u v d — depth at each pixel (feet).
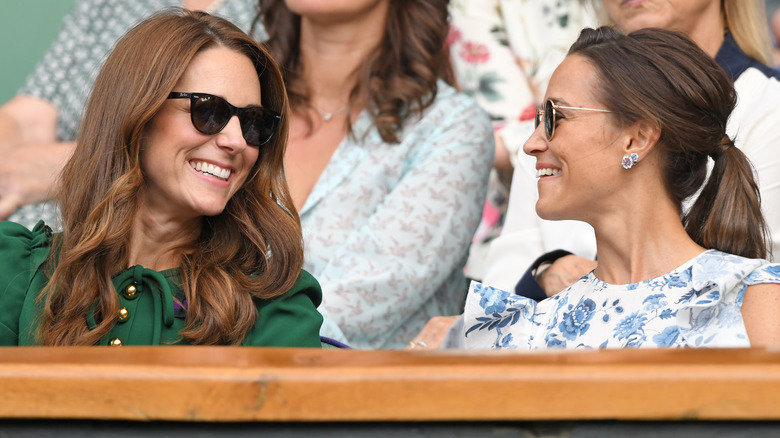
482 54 46.55
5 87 57.82
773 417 11.08
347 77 38.83
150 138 22.94
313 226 35.76
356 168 36.76
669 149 22.56
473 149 37.32
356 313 33.35
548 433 11.59
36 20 58.65
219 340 22.56
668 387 11.14
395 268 34.24
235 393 11.36
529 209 36.01
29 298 22.63
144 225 23.56
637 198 22.79
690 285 21.65
